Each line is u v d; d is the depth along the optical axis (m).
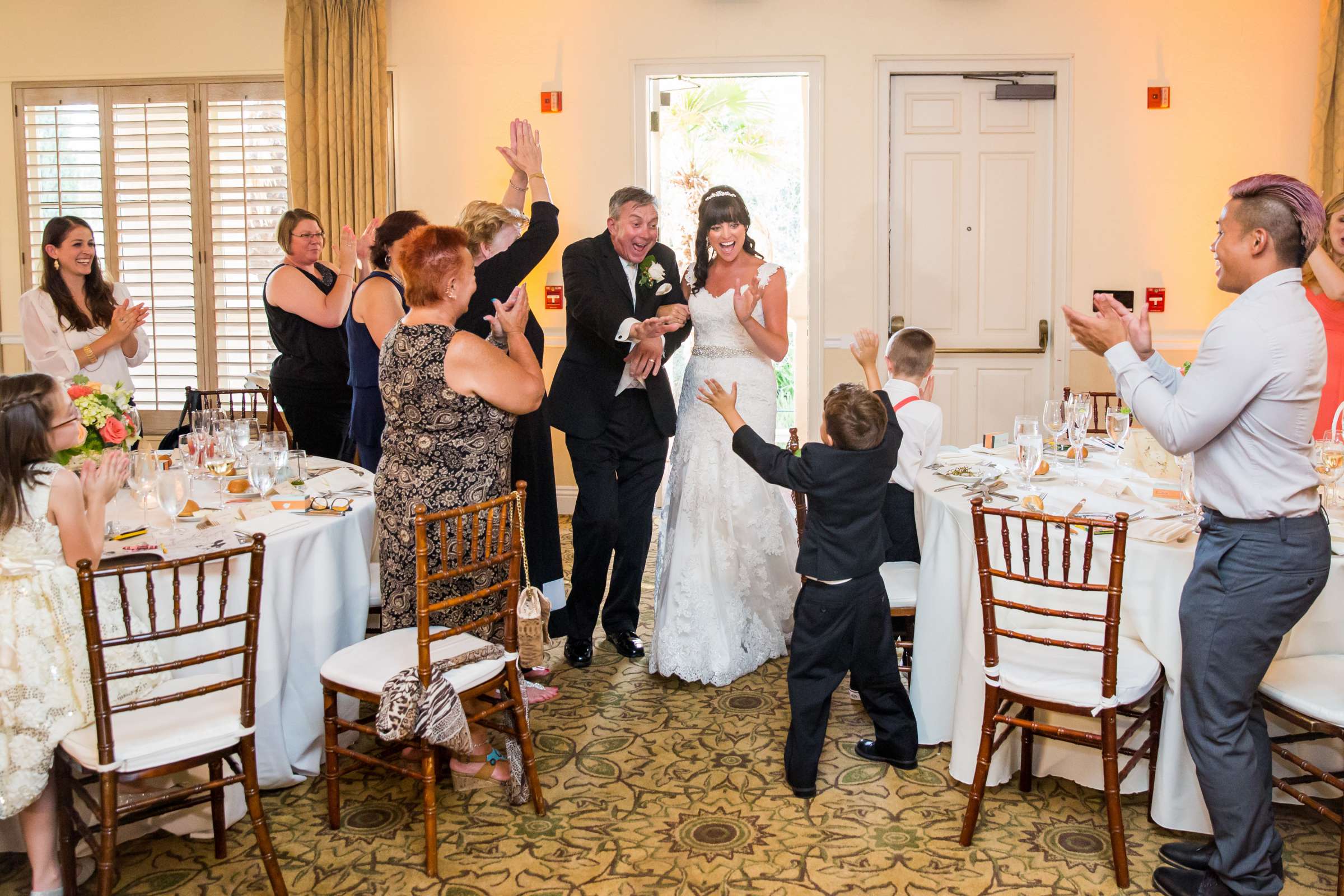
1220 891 2.03
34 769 1.98
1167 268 5.59
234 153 5.78
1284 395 1.84
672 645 3.30
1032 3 5.45
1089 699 2.14
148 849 2.36
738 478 3.29
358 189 5.60
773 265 3.26
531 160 3.14
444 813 2.51
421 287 2.45
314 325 3.88
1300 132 5.46
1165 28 5.44
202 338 5.92
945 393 5.78
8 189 5.87
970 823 2.32
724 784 2.65
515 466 3.23
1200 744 1.99
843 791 2.61
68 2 5.74
